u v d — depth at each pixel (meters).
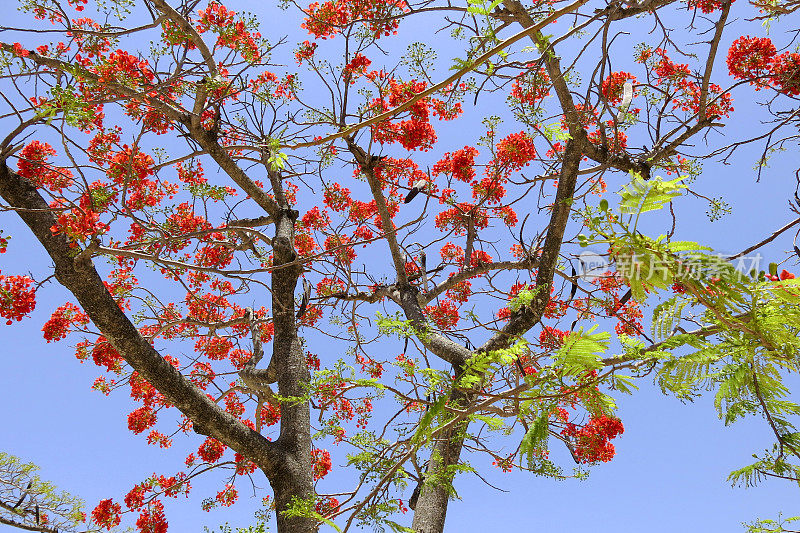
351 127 2.28
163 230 5.17
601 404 1.92
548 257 4.89
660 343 1.81
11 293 4.96
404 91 6.11
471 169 6.84
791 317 1.50
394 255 6.81
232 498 7.80
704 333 1.75
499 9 3.06
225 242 6.60
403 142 6.29
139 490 7.63
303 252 7.95
